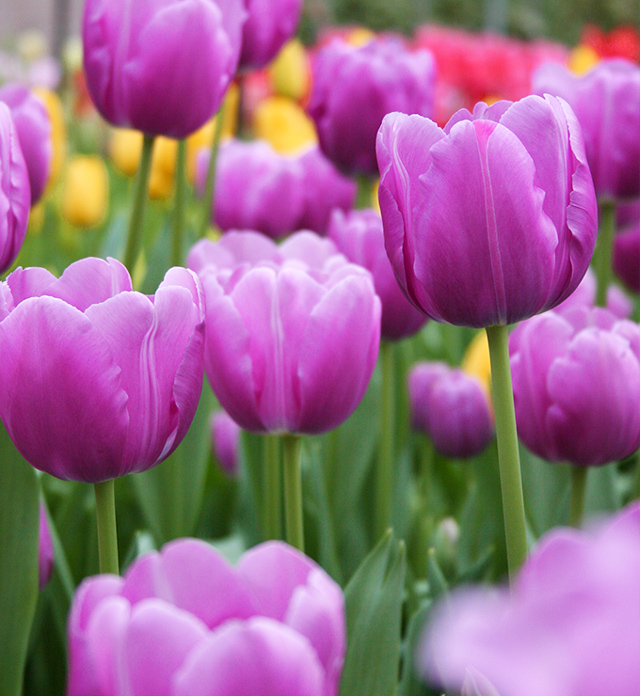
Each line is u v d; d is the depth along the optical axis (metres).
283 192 1.42
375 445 1.19
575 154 0.77
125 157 2.49
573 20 13.93
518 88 4.18
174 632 0.65
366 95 1.20
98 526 0.78
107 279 0.79
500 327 0.77
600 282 1.18
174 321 0.76
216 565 0.67
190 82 0.92
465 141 0.75
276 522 0.93
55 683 0.90
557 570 0.34
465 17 14.23
